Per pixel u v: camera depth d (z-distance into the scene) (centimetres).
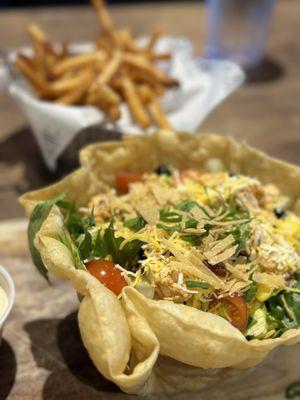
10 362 23
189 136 28
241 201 24
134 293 19
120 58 36
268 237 23
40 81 35
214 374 21
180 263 20
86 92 35
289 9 60
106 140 35
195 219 22
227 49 50
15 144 39
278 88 47
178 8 59
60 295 26
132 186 26
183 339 19
